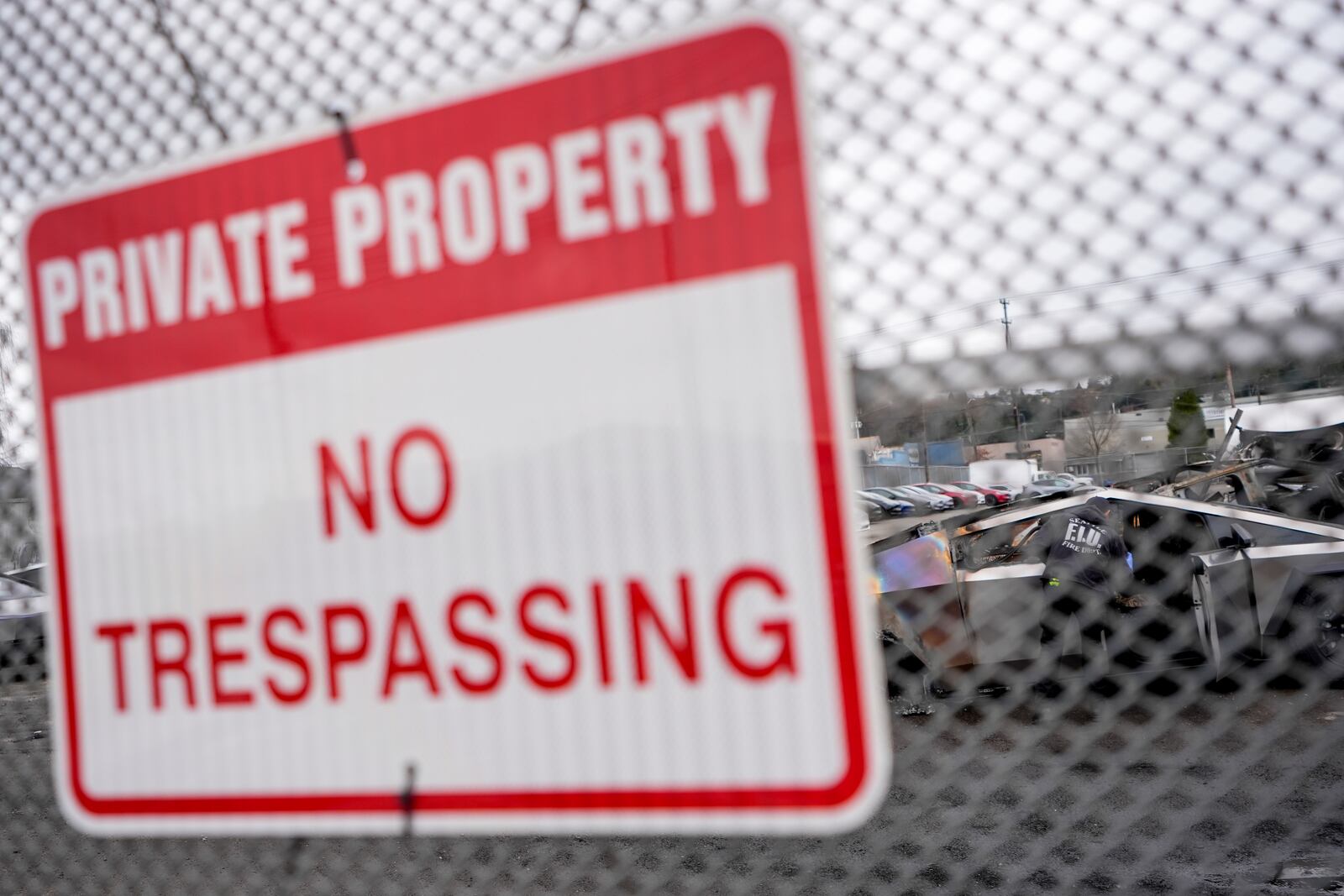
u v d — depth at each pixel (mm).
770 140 1192
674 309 1221
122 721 1525
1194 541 4496
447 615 1323
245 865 1986
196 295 1467
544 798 1278
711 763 1208
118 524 1527
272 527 1421
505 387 1295
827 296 1169
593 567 1250
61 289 1562
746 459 1194
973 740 2053
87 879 2088
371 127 1361
